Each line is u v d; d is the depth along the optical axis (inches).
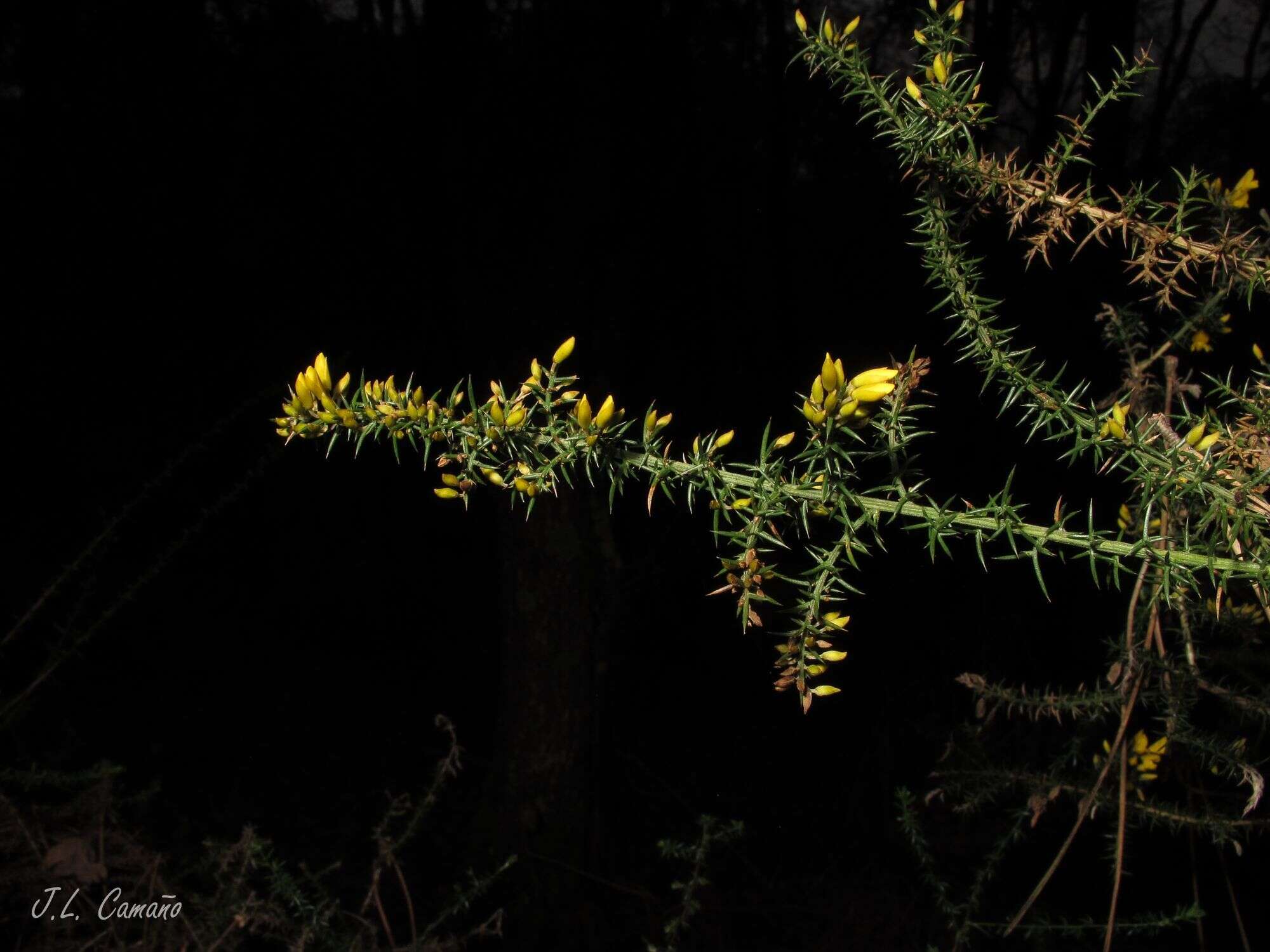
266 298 220.4
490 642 229.9
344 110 199.9
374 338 212.5
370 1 195.6
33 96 209.8
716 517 32.0
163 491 210.8
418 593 240.5
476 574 242.4
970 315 37.4
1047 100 201.0
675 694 193.6
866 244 193.5
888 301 193.3
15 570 200.2
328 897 102.3
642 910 161.5
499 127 134.2
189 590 221.9
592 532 156.0
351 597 236.4
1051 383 36.2
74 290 223.3
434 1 137.3
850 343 193.5
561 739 156.8
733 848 164.9
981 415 163.0
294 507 241.0
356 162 200.2
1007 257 143.5
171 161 215.3
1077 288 137.6
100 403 226.5
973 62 187.3
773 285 196.5
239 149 208.7
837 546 31.6
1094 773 62.3
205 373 229.6
